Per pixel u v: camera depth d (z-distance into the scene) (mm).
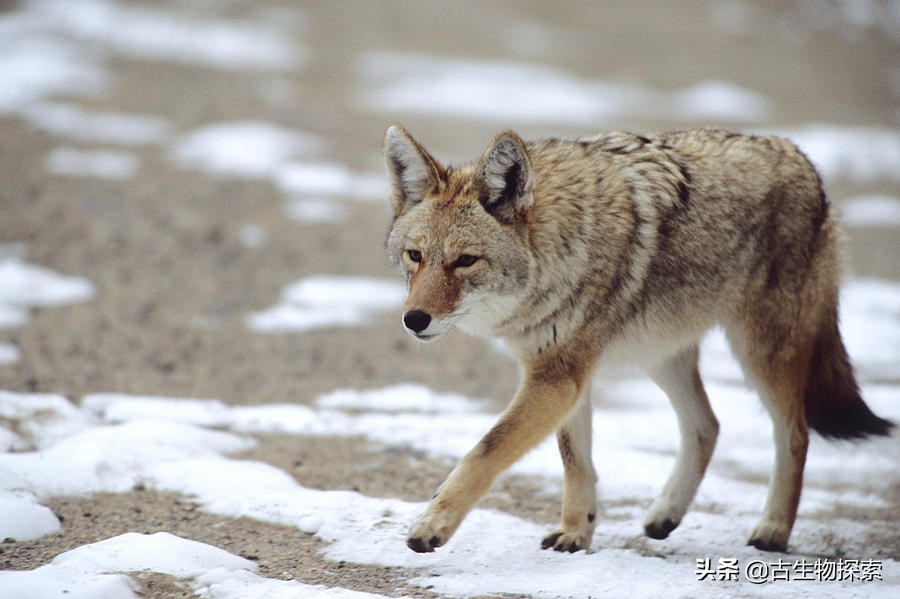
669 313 8523
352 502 8859
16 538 7797
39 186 21281
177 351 14219
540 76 36562
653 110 32656
